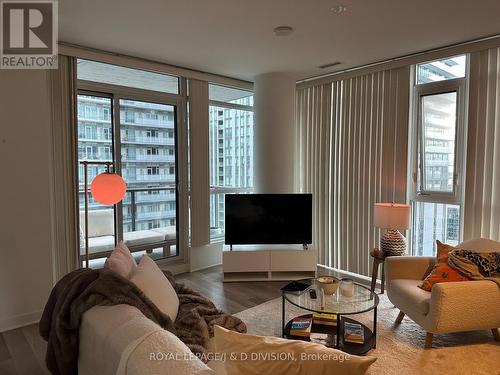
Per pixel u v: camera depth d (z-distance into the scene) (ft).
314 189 16.05
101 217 13.39
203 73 14.64
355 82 14.30
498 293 8.30
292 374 3.70
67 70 11.23
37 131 9.82
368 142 13.98
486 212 11.10
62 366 5.82
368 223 14.12
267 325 9.90
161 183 14.55
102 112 12.83
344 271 15.02
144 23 9.71
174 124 14.75
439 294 8.04
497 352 8.44
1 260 9.39
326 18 9.42
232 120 16.84
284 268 13.84
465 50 11.22
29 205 9.76
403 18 9.43
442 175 12.34
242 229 14.05
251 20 9.55
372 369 7.73
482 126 11.06
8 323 9.52
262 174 15.40
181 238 15.15
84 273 6.23
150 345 4.35
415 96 12.91
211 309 7.60
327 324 8.60
